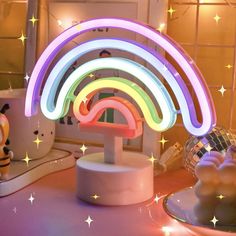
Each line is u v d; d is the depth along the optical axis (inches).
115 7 38.2
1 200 30.3
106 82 30.5
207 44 37.9
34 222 26.7
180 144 39.0
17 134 35.9
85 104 32.5
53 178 35.6
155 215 28.2
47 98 31.6
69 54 30.9
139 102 29.9
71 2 39.6
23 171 33.5
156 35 29.0
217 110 38.3
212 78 38.2
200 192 26.7
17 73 43.3
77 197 31.2
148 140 37.6
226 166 26.3
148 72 29.5
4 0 42.9
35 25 40.8
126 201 29.8
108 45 30.0
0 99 35.7
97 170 29.6
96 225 26.5
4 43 43.4
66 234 25.1
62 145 40.9
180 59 28.3
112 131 31.0
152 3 36.7
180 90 28.3
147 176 30.6
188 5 38.0
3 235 24.8
